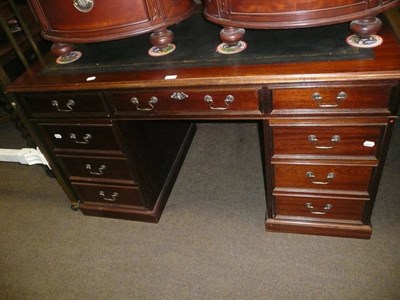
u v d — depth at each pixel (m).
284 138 1.07
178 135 1.79
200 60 1.05
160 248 1.40
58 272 1.37
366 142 1.01
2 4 1.30
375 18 0.94
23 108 1.25
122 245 1.44
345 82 0.88
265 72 0.93
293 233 1.35
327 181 1.15
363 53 0.92
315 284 1.17
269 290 1.18
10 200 1.78
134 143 1.32
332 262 1.22
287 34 1.08
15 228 1.61
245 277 1.24
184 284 1.25
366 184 1.12
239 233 1.40
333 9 0.85
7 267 1.43
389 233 1.28
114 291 1.27
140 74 1.06
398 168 1.53
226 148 1.88
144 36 1.28
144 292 1.25
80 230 1.54
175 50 1.13
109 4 0.98
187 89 1.01
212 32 1.19
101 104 1.13
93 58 1.21
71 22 1.05
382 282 1.14
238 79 0.94
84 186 1.48
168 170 1.65
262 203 1.51
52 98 1.17
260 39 1.08
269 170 1.18
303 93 0.94
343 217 1.25
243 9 0.92
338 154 1.07
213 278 1.25
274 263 1.26
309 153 1.09
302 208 1.27
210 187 1.64
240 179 1.66
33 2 1.06
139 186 1.39
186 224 1.48
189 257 1.34
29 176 1.94
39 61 1.30
